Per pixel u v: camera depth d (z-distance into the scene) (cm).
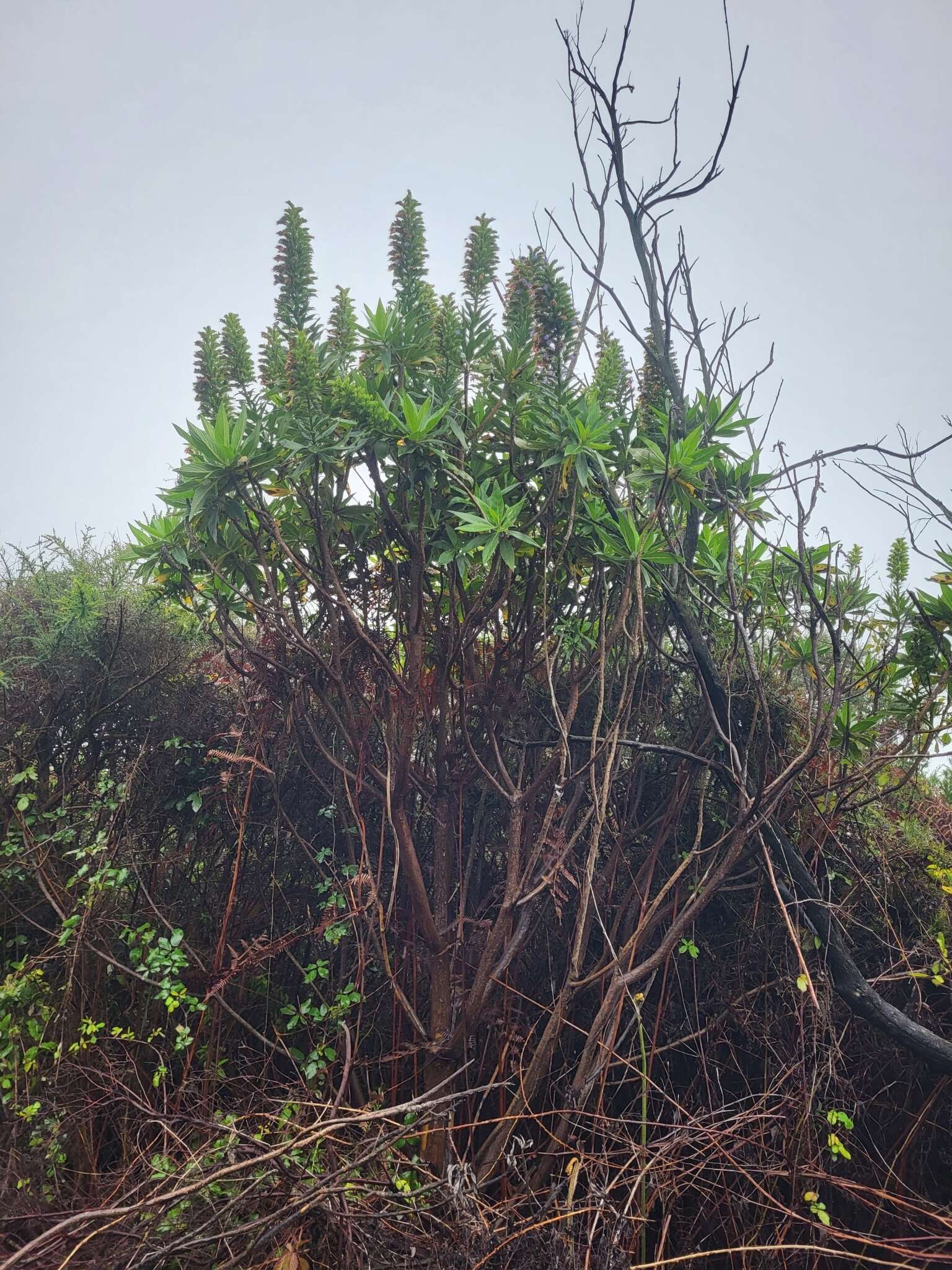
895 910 346
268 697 328
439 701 306
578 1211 237
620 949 302
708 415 319
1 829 355
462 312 300
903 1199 276
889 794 340
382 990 330
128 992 340
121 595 404
